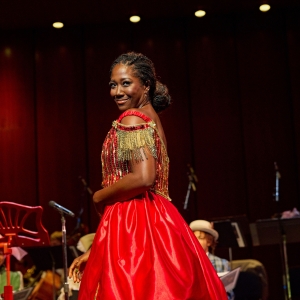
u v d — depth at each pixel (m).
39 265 7.61
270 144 10.30
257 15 10.71
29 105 10.75
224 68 10.62
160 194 2.54
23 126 10.70
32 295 7.83
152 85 2.67
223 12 10.71
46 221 10.37
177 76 10.67
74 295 5.70
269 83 10.49
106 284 2.26
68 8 10.12
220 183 10.27
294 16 10.63
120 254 2.34
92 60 10.84
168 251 2.35
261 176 10.22
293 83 10.41
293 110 10.34
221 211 10.19
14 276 7.09
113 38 10.90
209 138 10.44
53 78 10.82
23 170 10.57
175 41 10.79
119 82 2.59
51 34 10.95
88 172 10.54
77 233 8.96
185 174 10.34
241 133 10.41
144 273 2.28
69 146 10.62
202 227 6.45
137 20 10.63
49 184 10.51
